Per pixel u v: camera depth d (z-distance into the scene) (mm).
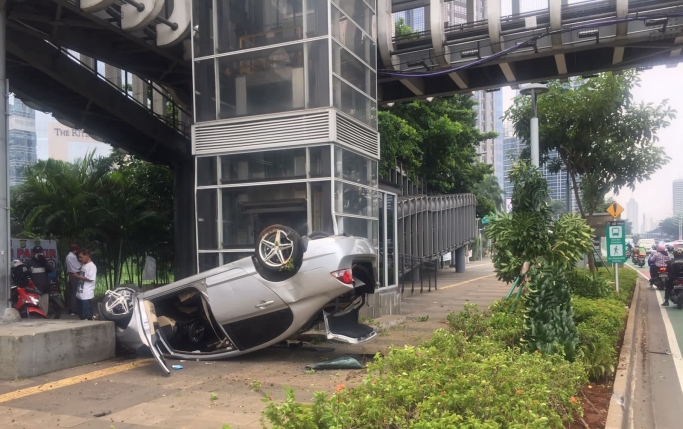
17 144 66812
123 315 8695
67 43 13414
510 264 10320
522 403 4281
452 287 23141
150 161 19062
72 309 13477
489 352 6266
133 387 6902
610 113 16750
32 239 13359
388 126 20312
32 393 6621
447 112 27484
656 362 9508
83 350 8125
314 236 8539
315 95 10820
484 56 14953
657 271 21750
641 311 15750
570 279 11570
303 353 9070
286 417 4156
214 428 5344
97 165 17672
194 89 11781
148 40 13391
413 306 15984
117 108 15883
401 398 4262
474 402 4246
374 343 9867
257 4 11391
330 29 10805
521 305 8180
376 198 12875
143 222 17875
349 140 11352
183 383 7102
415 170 25609
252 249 10961
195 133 11562
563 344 7027
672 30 13266
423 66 15781
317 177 10617
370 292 8812
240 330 8281
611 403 6215
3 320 8977
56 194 15859
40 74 15055
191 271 18312
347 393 4414
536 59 15984
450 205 27766
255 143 11023
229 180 11312
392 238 14555
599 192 18828
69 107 16453
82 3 11219
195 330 9258
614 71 15680
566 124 17359
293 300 7871
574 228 10820
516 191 10875
